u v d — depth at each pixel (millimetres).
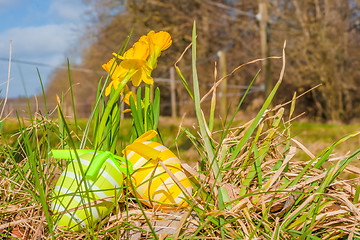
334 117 3443
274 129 337
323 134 1672
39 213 319
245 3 3814
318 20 3461
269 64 2203
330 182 306
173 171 315
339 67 3492
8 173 376
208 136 333
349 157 300
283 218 301
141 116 349
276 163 366
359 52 3467
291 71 3318
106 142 337
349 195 330
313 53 3416
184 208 312
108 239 302
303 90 3453
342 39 3471
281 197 310
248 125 359
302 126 2148
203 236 289
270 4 3490
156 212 309
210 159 315
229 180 353
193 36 317
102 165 304
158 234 297
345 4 3447
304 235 277
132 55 320
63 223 296
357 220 292
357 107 3537
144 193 314
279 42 3432
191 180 323
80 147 343
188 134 376
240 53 3695
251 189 336
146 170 314
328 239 295
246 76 2686
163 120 2467
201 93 3426
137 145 308
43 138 389
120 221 300
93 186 298
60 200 298
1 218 321
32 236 302
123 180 317
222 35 3900
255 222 307
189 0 3939
